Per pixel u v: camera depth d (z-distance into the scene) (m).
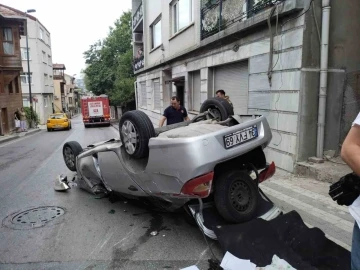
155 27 18.42
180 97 14.35
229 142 3.29
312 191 4.97
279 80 6.40
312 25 5.67
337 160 5.95
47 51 44.38
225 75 9.43
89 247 3.53
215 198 3.35
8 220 4.42
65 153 6.59
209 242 3.52
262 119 3.73
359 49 6.04
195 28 11.43
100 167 4.62
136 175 3.83
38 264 3.19
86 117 28.80
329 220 3.90
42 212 4.71
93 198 5.30
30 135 21.69
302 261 2.76
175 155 3.22
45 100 42.88
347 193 1.70
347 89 6.07
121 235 3.82
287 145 6.23
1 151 12.79
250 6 7.52
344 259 2.79
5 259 3.30
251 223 3.19
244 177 3.52
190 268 2.95
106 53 37.31
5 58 22.52
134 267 3.08
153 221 4.21
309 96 5.84
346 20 5.89
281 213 3.67
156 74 18.19
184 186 3.23
